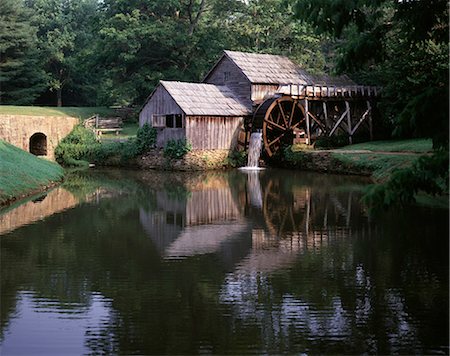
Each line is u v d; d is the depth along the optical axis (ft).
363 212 57.62
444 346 25.79
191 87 112.37
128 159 115.24
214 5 162.30
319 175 92.58
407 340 26.43
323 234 48.14
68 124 127.13
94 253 42.45
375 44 35.91
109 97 176.35
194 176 95.30
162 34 150.82
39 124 119.55
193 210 60.70
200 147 107.34
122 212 59.62
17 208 61.82
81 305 31.37
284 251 42.70
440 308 30.25
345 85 124.67
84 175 97.66
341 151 99.91
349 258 40.22
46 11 210.59
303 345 26.08
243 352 25.59
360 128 122.52
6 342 26.68
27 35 176.45
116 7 164.04
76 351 25.75
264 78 115.85
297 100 110.93
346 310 30.19
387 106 105.19
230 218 56.03
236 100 115.44
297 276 36.29
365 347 25.81
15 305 31.42
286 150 106.52
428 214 54.44
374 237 46.42
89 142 123.75
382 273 36.50
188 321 29.07
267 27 153.99
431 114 26.66
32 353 25.57
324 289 33.60
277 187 78.07
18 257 41.24
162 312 30.30
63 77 199.93
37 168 84.58
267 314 29.81
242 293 33.12
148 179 90.68
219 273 37.17
